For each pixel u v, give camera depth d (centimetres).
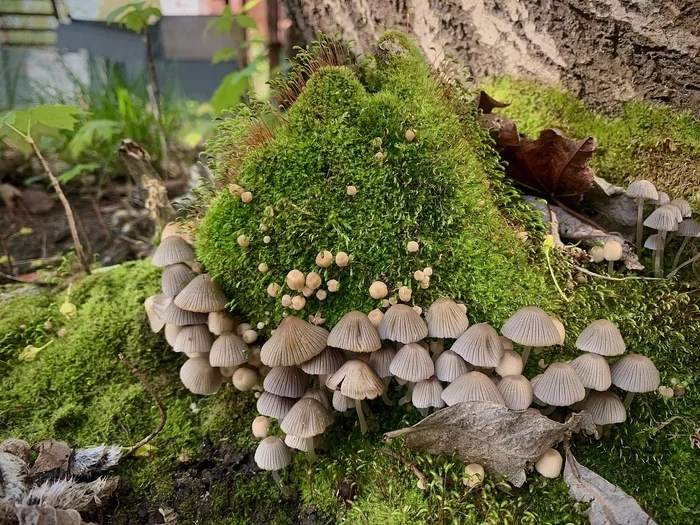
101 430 16
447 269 14
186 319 14
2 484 13
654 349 14
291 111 15
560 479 12
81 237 28
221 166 16
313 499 14
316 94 15
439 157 14
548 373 12
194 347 14
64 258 23
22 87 37
